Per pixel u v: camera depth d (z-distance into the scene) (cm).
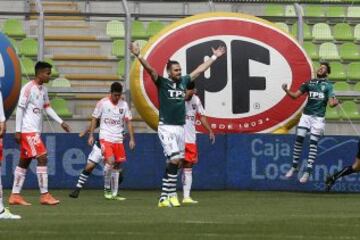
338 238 3366
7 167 6600
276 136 6712
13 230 3581
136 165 6681
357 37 8388
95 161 5816
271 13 8625
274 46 7000
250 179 6712
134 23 8138
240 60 6944
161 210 4753
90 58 7738
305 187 6700
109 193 5741
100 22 8025
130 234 3450
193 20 6962
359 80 8138
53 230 3588
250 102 6950
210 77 6906
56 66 7694
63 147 6638
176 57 6844
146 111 6781
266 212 4678
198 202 5519
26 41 7931
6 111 6606
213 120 6894
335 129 7738
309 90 6538
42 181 5156
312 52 8256
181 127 4966
